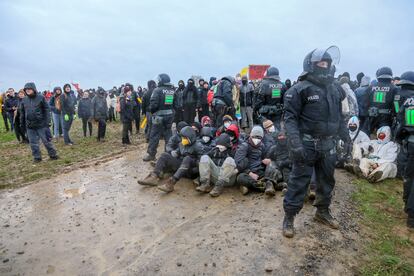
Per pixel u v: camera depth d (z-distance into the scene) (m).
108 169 6.66
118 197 5.02
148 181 5.28
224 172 4.93
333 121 3.31
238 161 5.07
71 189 5.49
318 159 3.45
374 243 3.52
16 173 6.65
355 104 6.67
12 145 10.39
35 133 7.51
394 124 6.00
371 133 6.85
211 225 3.97
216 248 3.42
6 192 5.47
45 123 7.56
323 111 3.24
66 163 7.38
